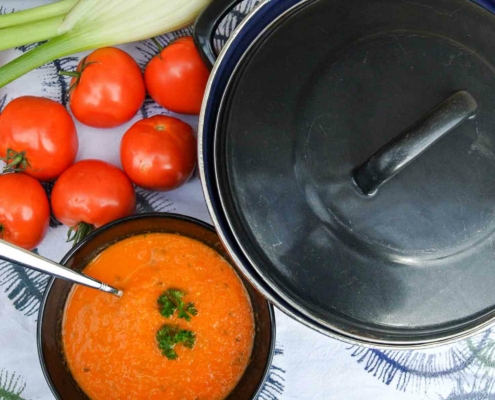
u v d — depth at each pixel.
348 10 0.49
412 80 0.48
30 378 0.65
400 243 0.48
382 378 0.66
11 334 0.65
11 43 0.63
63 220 0.64
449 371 0.66
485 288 0.49
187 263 0.61
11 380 0.65
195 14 0.63
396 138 0.45
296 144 0.48
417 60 0.49
